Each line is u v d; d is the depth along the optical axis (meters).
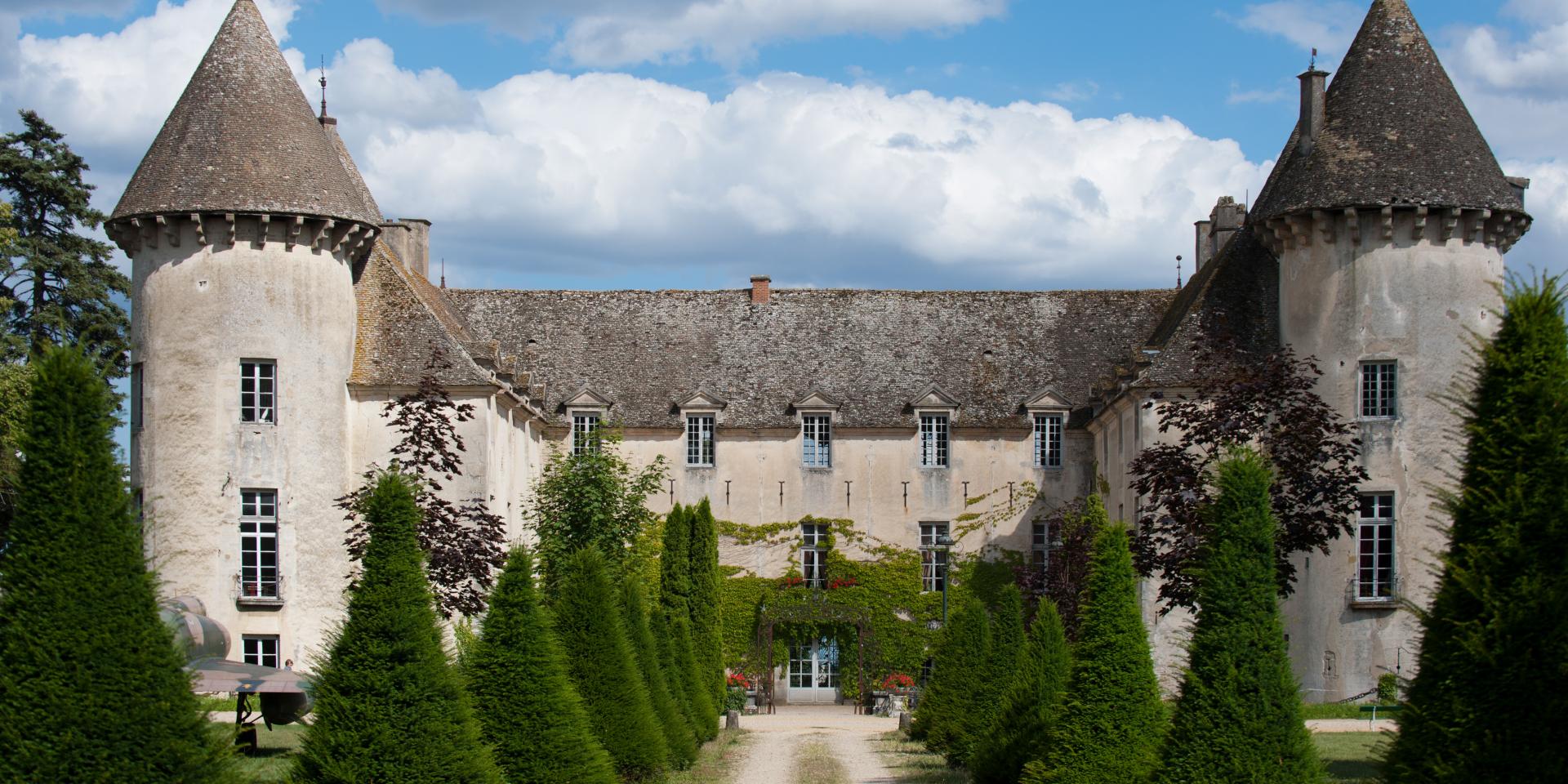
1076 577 42.84
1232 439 32.53
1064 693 21.89
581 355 54.59
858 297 56.81
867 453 52.91
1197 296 44.59
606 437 47.19
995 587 52.12
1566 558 14.26
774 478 52.84
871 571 52.34
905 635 52.03
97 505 15.61
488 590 37.09
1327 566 39.66
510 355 53.75
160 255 40.84
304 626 40.56
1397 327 39.62
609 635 27.78
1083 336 55.25
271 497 40.84
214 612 40.22
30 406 15.73
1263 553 17.89
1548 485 14.50
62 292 55.16
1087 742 21.12
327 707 17.91
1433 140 39.97
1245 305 43.56
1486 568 14.55
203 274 40.66
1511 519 14.59
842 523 52.62
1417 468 39.38
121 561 15.62
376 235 43.94
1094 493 44.91
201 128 41.12
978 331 55.56
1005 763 25.64
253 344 40.66
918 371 54.22
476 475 42.41
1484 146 40.47
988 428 52.66
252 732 29.20
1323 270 40.38
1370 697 38.88
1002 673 32.50
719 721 44.34
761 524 52.62
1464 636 14.51
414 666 18.06
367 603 18.22
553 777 21.59
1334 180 40.03
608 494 44.91
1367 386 40.00
